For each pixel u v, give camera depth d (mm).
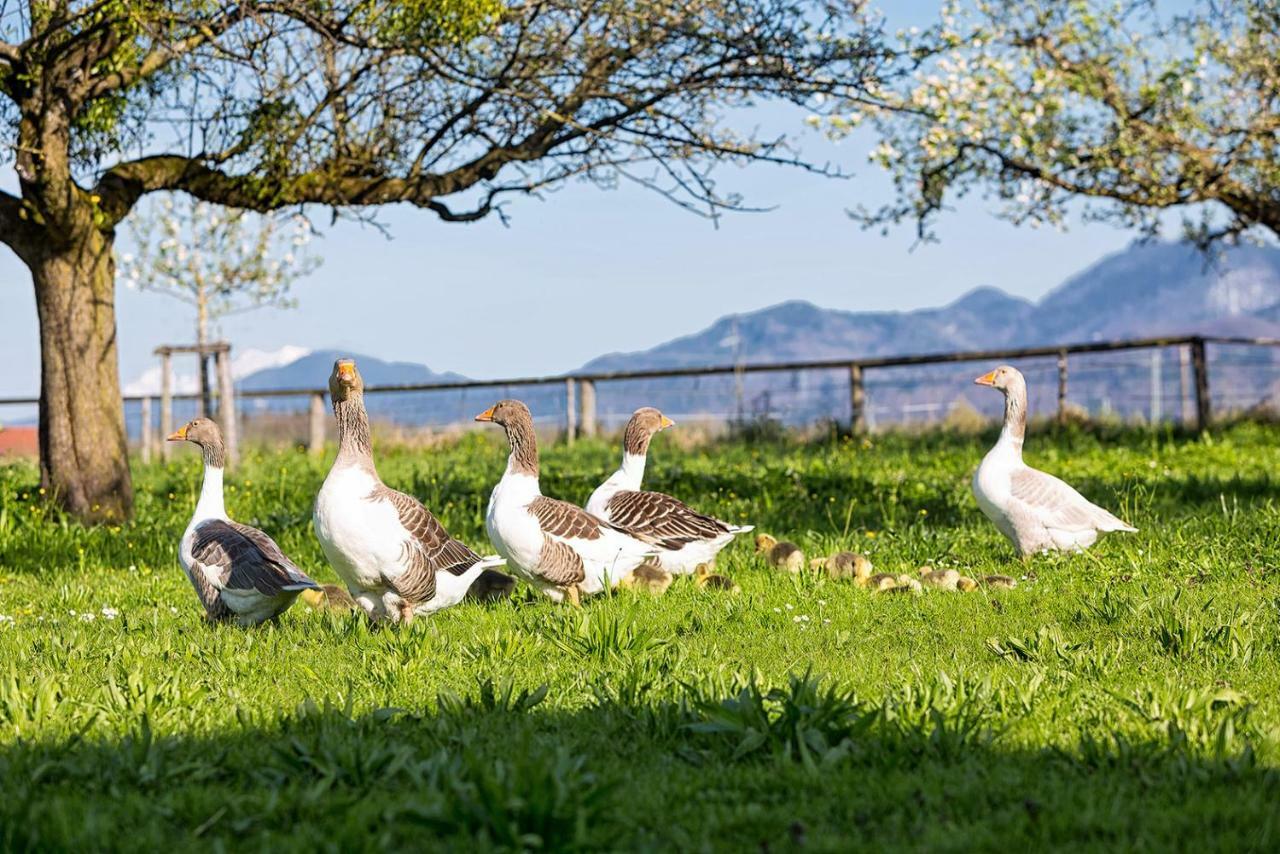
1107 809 4082
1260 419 25984
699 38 14102
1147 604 7824
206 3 12828
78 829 3959
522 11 14055
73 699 5645
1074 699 5477
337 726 5152
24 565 12117
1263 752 4684
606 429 31203
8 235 14906
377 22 13422
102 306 15406
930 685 5359
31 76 13109
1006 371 10422
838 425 26609
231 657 6734
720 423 28141
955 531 12133
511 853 3742
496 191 16500
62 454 15141
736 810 4133
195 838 3955
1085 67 21672
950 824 3969
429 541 8055
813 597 8680
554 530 8711
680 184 15156
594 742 5016
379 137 15688
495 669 6391
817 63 14594
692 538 9797
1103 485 15891
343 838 3838
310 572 11367
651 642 6812
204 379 27578
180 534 13625
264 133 14656
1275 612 7660
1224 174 22156
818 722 4887
